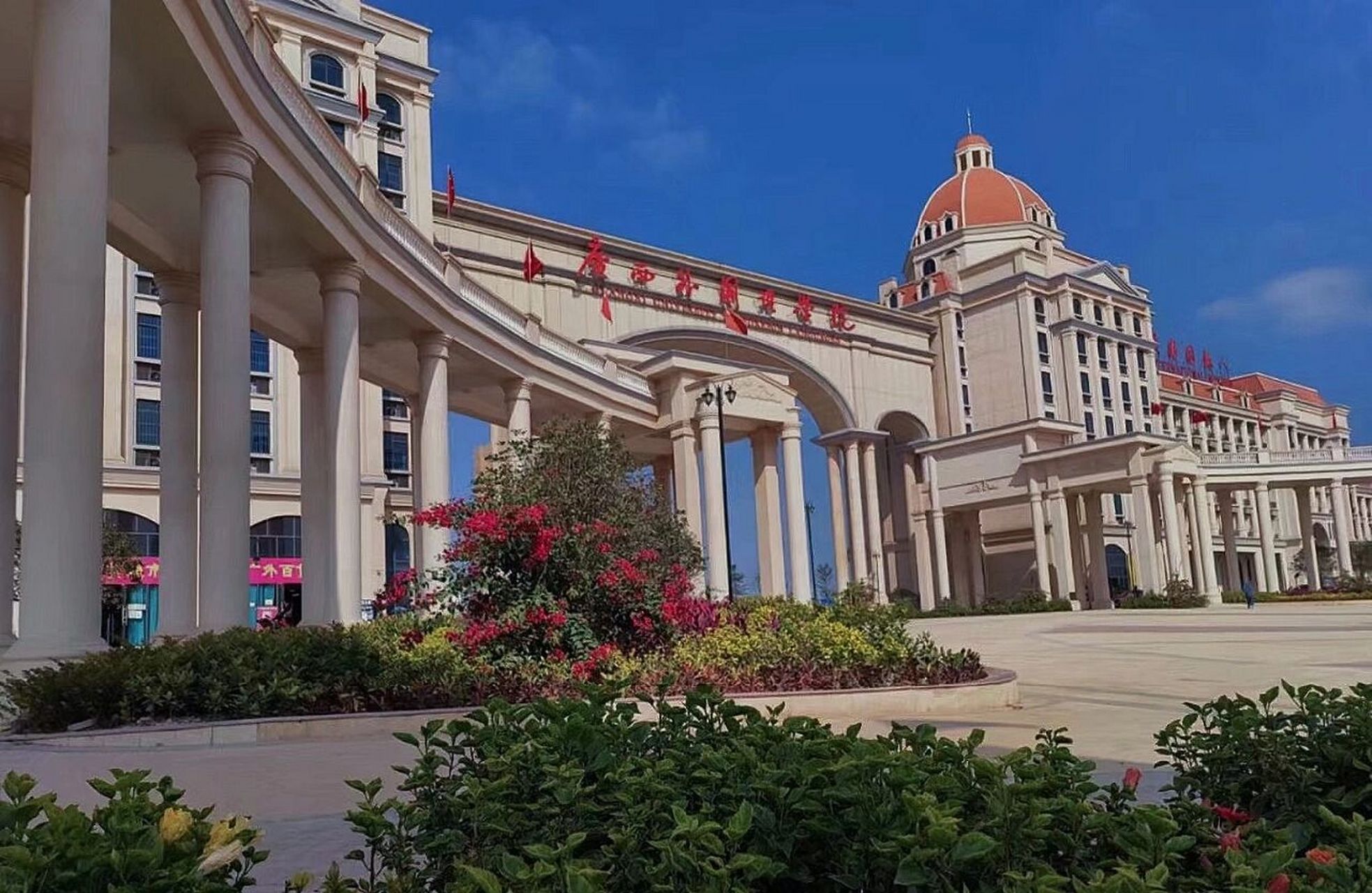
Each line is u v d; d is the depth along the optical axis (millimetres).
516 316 32250
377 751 9445
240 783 7957
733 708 4535
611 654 12531
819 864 3201
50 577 10898
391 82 49938
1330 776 4109
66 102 11578
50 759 8992
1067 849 3170
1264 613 40344
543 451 16422
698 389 40625
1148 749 9055
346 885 3623
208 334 15609
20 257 15953
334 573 20125
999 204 91688
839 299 72812
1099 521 62125
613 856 3221
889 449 81125
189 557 19406
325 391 20766
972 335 82125
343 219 20469
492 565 13336
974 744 3918
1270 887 2543
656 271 61188
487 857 3402
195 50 14195
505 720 4383
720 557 38469
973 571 68812
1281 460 64938
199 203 18641
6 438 15469
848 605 18312
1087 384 82312
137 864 2729
